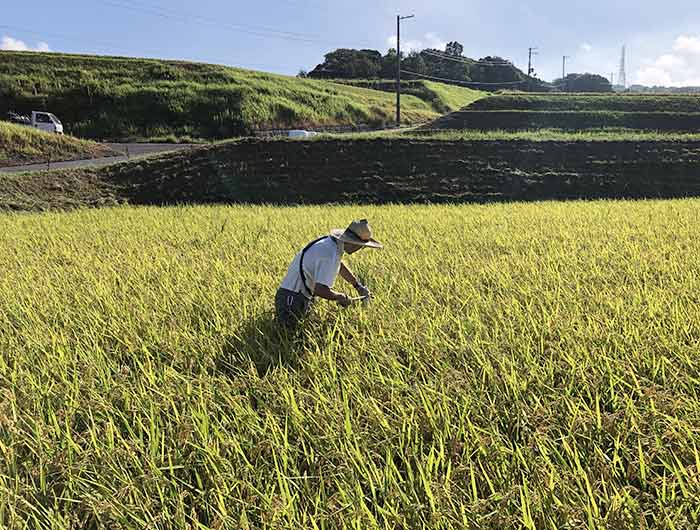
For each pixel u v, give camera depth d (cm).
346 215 1570
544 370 409
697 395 372
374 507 278
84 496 282
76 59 6050
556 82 13612
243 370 436
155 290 657
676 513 258
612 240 977
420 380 414
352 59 11269
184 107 5212
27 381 409
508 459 310
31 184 2375
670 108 4662
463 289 620
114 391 387
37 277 764
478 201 2714
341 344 478
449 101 7938
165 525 270
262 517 263
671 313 506
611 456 318
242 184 2716
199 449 315
